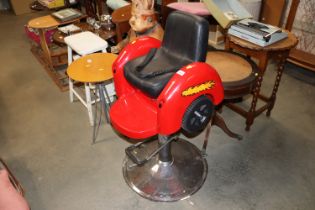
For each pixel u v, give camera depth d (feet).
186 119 4.10
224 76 5.55
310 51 8.96
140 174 5.74
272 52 5.89
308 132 6.87
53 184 5.75
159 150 5.10
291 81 8.82
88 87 6.69
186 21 4.29
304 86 8.59
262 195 5.39
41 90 8.83
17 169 6.10
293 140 6.65
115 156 6.34
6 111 7.95
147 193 5.43
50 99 8.39
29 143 6.80
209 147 6.50
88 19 9.50
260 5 9.21
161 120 3.99
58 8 11.09
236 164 6.06
